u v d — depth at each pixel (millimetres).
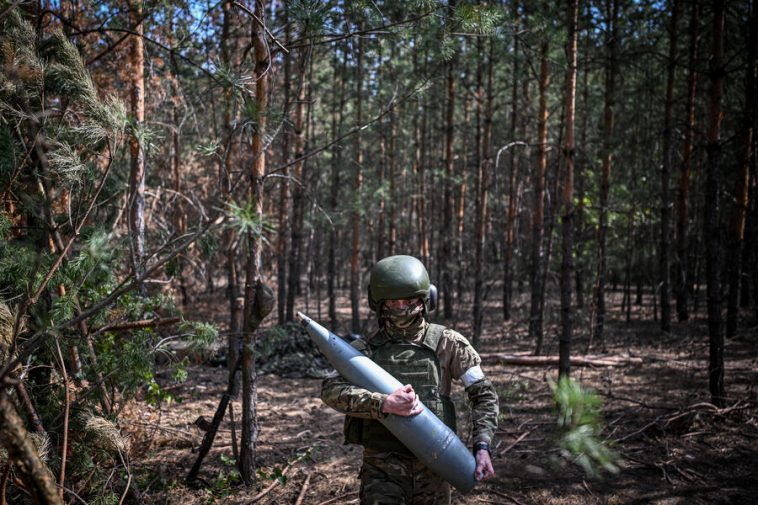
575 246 11055
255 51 3414
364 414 2104
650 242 12516
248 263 3465
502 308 14062
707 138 5426
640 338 9586
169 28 4410
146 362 2875
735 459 4125
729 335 9086
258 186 3395
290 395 6152
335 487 3672
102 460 2875
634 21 9492
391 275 2217
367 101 10883
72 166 2213
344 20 3375
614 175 11359
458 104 14016
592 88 11617
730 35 8469
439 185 15602
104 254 2160
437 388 2215
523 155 14016
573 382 1405
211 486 3598
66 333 2732
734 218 9070
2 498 1820
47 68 2350
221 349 7281
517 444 4457
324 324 12102
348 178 12141
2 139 2344
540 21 5375
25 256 2279
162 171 7352
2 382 1530
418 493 2164
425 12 3221
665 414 5008
